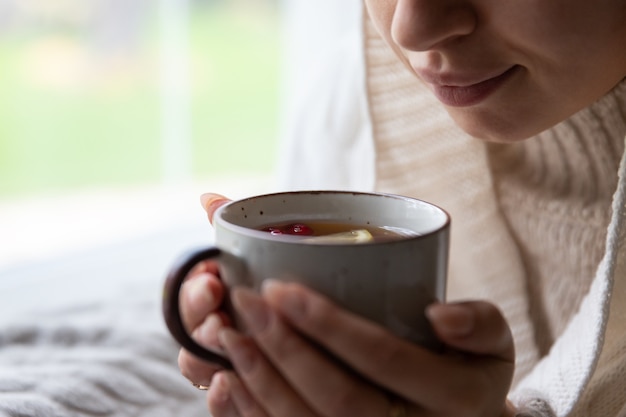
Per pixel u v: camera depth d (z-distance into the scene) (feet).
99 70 6.43
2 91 6.36
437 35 1.89
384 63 2.53
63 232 5.62
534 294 2.65
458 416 1.76
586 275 2.50
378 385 1.73
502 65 1.96
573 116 2.32
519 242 2.66
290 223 1.87
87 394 2.53
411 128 2.60
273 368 1.72
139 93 6.31
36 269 4.56
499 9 1.89
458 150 2.63
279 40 6.44
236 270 1.70
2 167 6.29
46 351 2.77
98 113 6.42
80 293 4.35
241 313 1.67
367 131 2.64
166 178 6.36
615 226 2.02
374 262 1.66
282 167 3.27
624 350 2.18
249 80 6.66
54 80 6.49
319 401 1.69
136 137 6.34
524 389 2.20
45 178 6.41
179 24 6.16
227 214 1.80
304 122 3.16
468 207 2.68
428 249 1.70
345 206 1.89
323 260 1.65
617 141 2.32
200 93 6.41
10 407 2.40
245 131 6.67
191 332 1.83
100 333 2.85
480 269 2.71
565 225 2.51
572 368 2.10
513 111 2.02
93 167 6.43
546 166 2.53
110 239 5.32
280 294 1.63
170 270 1.71
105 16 6.31
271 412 1.75
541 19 1.89
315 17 4.84
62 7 6.38
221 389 1.83
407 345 1.69
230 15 6.57
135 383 2.63
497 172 2.63
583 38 1.91
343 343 1.65
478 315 1.75
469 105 2.00
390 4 2.07
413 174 2.66
